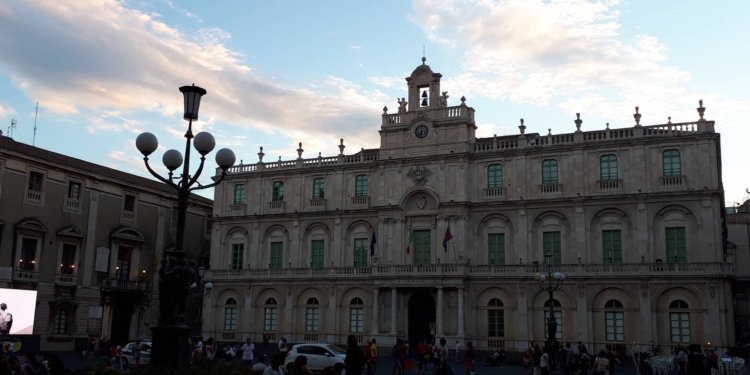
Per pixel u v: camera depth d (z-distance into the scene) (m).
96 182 75.50
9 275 64.94
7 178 66.12
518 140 68.94
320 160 78.25
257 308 77.38
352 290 73.00
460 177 69.44
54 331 69.31
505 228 68.19
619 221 63.78
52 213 70.31
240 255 80.38
